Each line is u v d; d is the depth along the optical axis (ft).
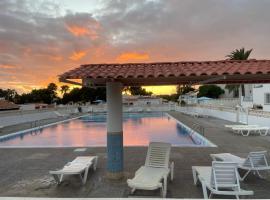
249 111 72.08
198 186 24.59
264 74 24.25
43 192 23.41
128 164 32.32
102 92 244.22
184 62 29.30
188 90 257.34
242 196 21.74
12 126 82.02
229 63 28.32
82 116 126.00
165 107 159.22
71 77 24.27
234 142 46.52
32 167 31.53
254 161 25.82
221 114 96.32
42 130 82.02
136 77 24.09
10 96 288.10
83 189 24.12
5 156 37.52
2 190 23.99
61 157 36.60
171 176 26.05
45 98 281.33
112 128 27.32
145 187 20.81
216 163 20.62
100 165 32.32
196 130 63.87
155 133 75.10
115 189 24.04
